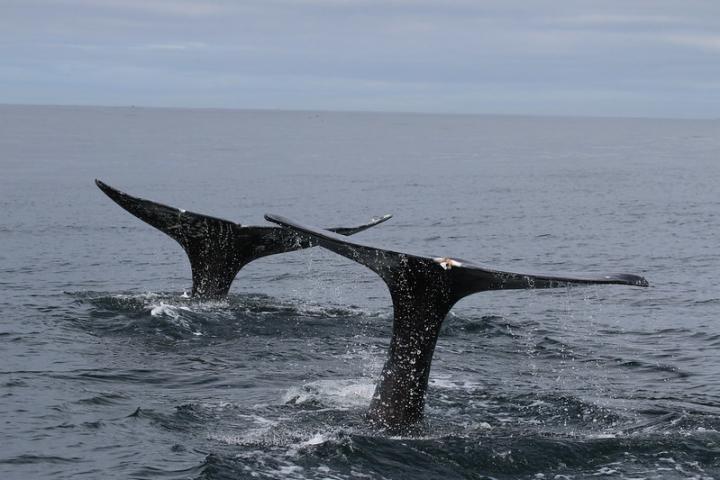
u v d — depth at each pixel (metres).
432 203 59.28
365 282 31.30
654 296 28.48
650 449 13.51
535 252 39.59
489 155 118.44
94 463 12.98
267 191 65.69
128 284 30.17
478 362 19.11
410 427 13.70
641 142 172.12
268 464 12.78
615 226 48.09
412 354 13.58
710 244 41.66
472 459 12.99
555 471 12.80
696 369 19.23
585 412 15.38
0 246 37.97
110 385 16.80
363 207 56.72
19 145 118.12
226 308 23.08
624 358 20.06
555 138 190.38
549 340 21.53
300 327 21.55
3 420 14.66
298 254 37.06
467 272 12.76
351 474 12.52
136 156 101.31
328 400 15.73
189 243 23.67
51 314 22.70
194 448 13.47
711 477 12.68
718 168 95.62
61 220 47.06
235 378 17.34
